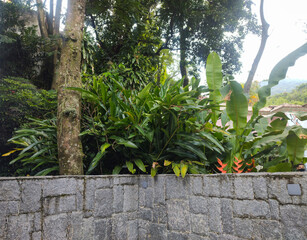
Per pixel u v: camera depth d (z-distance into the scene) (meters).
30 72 6.53
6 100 3.84
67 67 2.19
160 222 2.05
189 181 1.93
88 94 2.30
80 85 2.25
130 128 2.32
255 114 2.15
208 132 2.34
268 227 1.45
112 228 1.97
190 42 9.23
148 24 8.27
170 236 1.96
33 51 6.59
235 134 2.29
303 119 2.03
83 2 2.39
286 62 1.97
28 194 1.53
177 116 2.24
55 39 6.53
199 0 8.82
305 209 1.33
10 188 1.46
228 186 1.68
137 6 6.91
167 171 2.37
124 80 4.77
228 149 2.29
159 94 2.50
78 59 2.25
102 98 2.37
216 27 9.09
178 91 2.40
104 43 7.39
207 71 2.31
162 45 9.12
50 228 1.60
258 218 1.50
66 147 2.04
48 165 2.80
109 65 6.20
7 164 3.66
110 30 7.43
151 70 6.61
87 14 7.29
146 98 2.25
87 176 1.88
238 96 2.00
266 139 2.08
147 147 2.43
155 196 2.13
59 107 2.12
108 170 2.59
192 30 9.05
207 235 1.75
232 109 2.05
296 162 1.97
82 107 2.50
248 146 2.22
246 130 2.34
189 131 2.32
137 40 7.78
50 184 1.65
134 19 7.22
